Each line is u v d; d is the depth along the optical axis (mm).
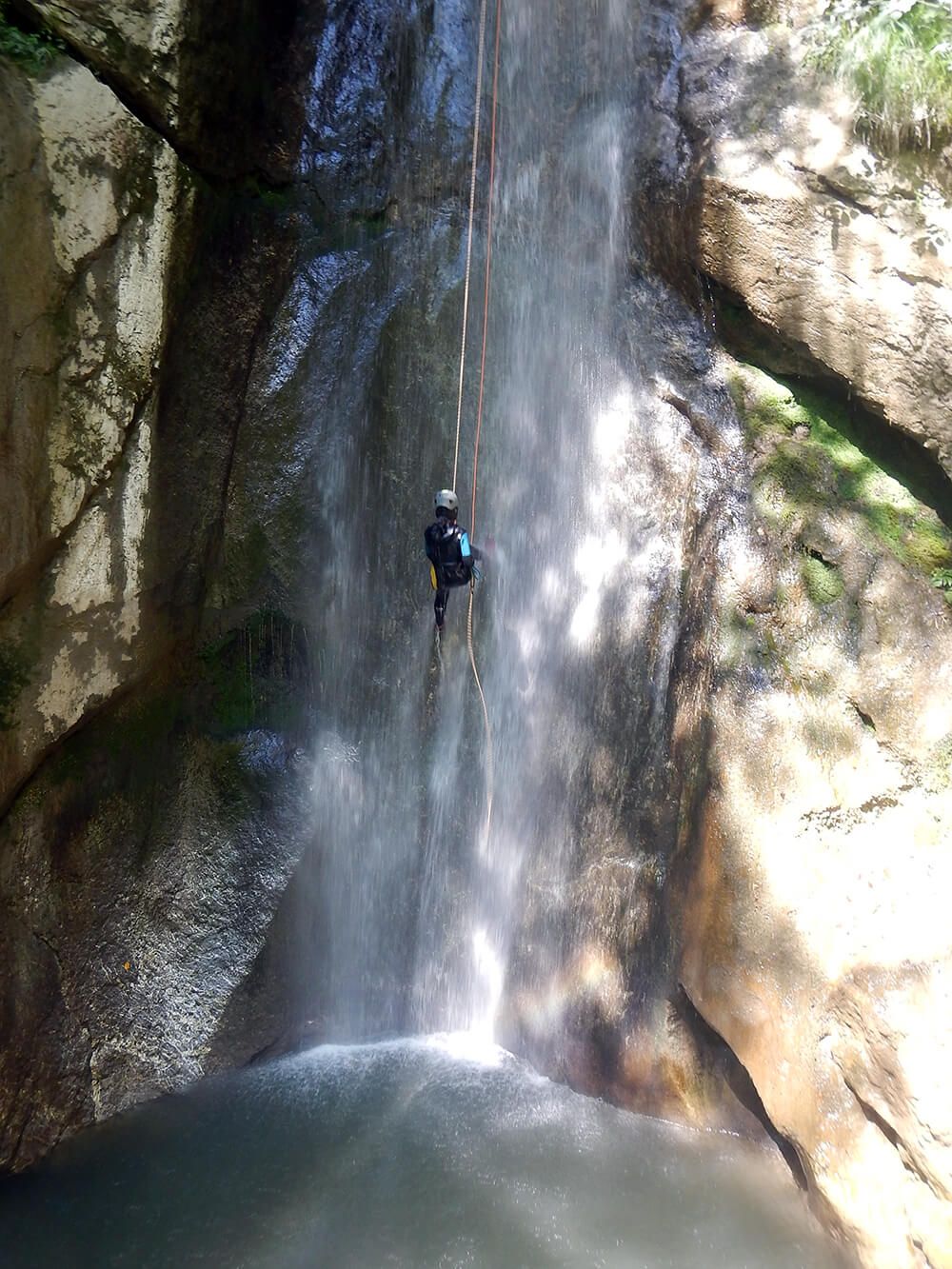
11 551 5992
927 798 6348
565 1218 6121
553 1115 7066
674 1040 6930
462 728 7887
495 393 7910
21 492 5996
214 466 7273
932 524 6902
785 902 6301
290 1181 6391
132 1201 6246
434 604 7578
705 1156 6668
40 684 6414
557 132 8109
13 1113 6445
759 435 7312
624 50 8016
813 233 7023
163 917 7281
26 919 6590
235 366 7285
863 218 6887
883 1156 5574
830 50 7160
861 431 7230
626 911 7199
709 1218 6133
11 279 5793
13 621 6242
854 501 7035
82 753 6906
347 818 7887
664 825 7105
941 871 6090
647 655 7363
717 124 7539
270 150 7469
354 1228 6039
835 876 6258
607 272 7902
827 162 7000
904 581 6805
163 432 6887
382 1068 7621
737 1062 6648
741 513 7195
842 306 6953
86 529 6461
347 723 7930
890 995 5746
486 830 7855
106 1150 6660
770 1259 5809
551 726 7695
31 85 5875
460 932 7945
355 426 7754
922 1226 5250
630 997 7125
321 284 7688
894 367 6812
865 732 6578
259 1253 5848
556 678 7715
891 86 6773
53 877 6750
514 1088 7367
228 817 7535
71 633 6527
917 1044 5516
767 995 6234
